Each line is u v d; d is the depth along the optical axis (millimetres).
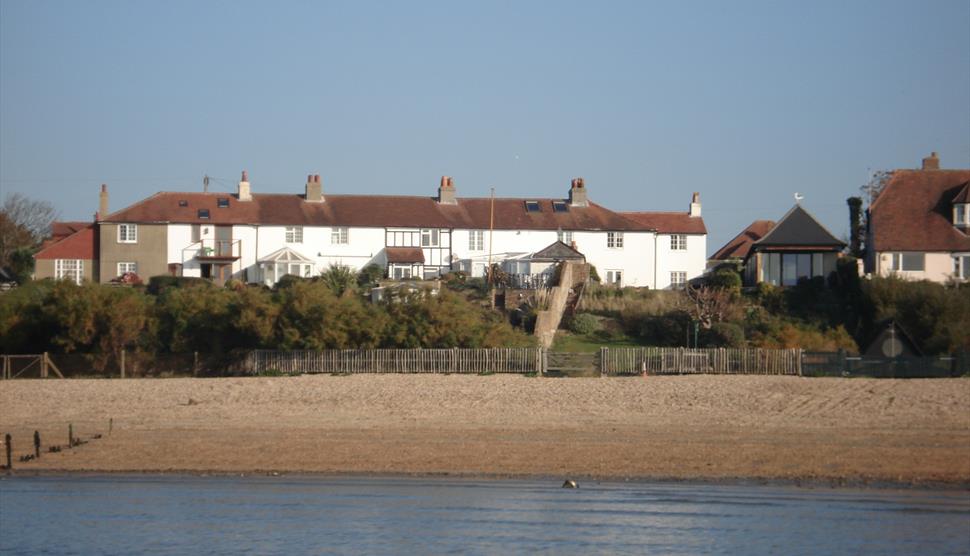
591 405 127312
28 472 96812
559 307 184250
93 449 105562
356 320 160375
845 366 150125
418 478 92750
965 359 148125
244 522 80688
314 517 81500
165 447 105750
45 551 75375
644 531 76562
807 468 92938
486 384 144125
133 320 163250
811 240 199250
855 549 72312
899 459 95375
